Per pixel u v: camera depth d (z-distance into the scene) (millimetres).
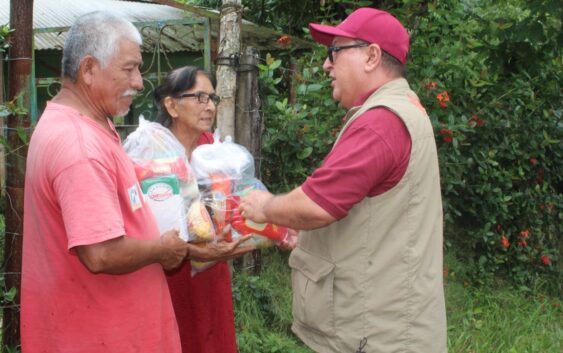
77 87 1821
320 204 1879
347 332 2020
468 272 5164
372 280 1963
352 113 2041
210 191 2398
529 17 4473
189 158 2670
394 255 1946
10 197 2883
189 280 2637
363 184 1874
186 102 2594
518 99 5125
